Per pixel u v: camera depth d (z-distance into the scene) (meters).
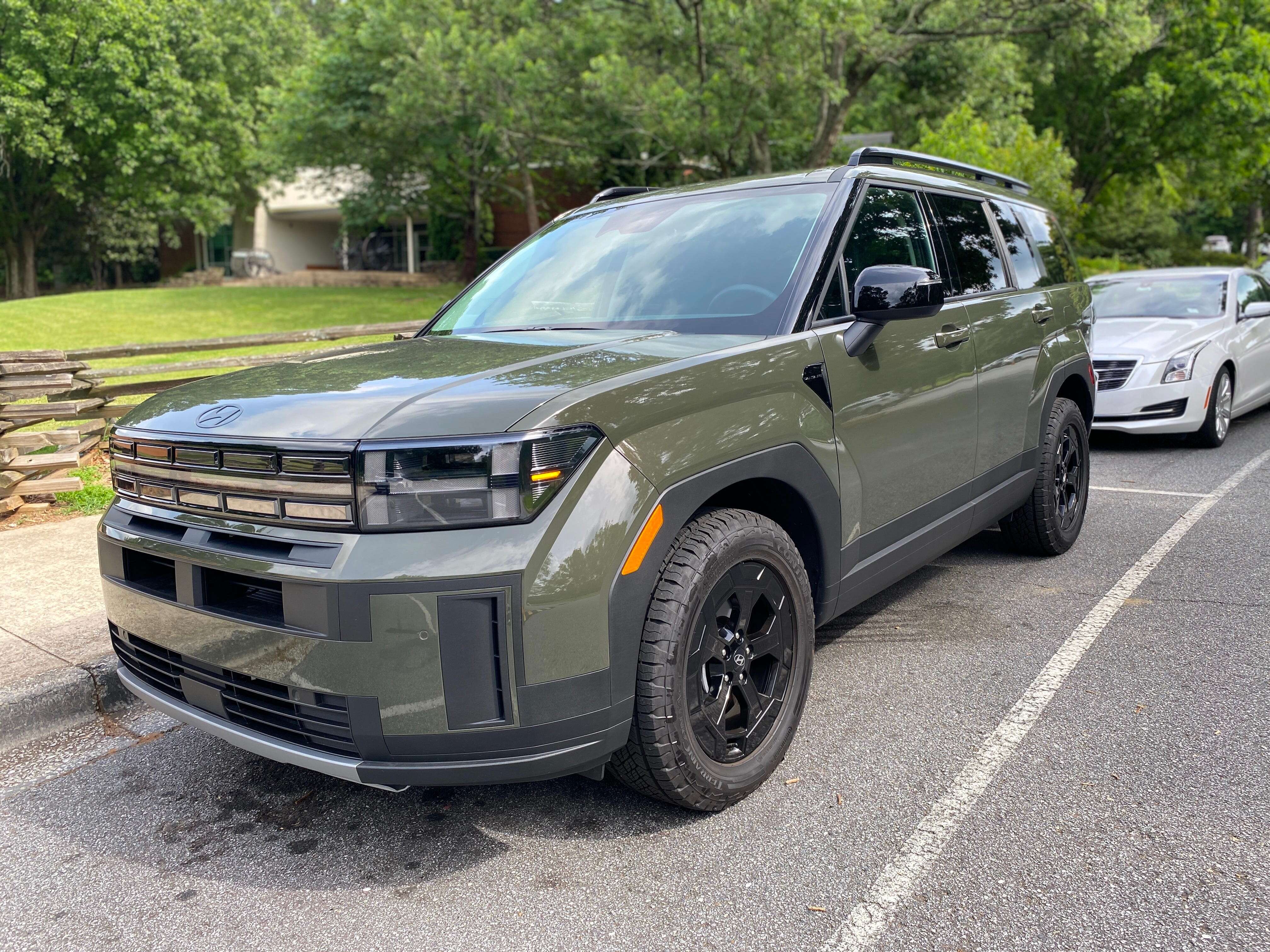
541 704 2.16
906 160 3.94
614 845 2.53
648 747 2.39
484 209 29.59
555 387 2.29
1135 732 3.06
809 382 2.83
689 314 3.08
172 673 2.54
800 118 17.73
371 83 21.88
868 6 14.36
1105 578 4.64
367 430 2.13
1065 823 2.55
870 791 2.75
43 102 27.59
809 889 2.30
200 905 2.36
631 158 21.11
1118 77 23.86
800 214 3.30
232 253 41.16
